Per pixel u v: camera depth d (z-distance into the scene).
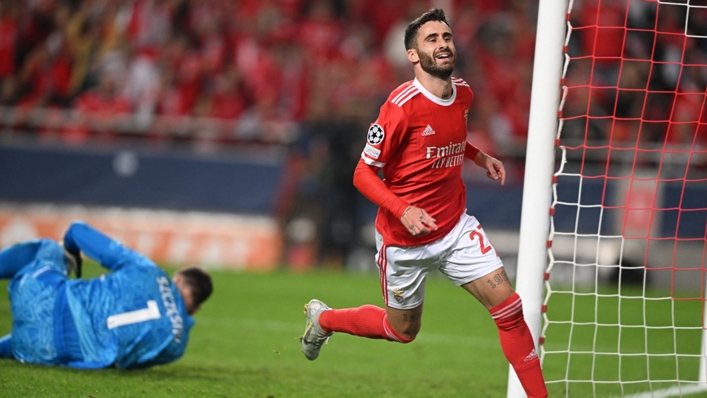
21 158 42.59
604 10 51.91
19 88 51.03
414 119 13.64
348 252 43.56
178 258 42.44
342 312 16.08
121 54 51.59
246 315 29.38
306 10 54.78
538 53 15.48
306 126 44.25
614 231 41.12
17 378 15.94
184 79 51.19
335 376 19.61
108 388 15.63
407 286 14.80
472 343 26.16
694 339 27.98
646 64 50.22
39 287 17.27
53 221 42.22
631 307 35.34
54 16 51.97
